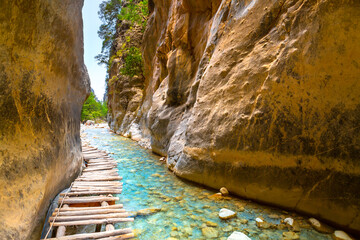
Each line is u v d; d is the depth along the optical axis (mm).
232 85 4562
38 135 3008
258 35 4293
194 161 5309
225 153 4426
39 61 2969
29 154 2693
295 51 3320
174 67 9062
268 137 3650
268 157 3660
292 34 3465
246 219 3369
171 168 6750
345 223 2754
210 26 7395
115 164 6906
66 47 3793
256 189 3867
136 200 4344
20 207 2291
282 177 3484
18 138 2549
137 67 19875
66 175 4453
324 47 2949
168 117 8922
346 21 2732
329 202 2922
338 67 2820
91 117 42906
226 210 3580
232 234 2846
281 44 3652
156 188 5074
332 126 2896
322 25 2977
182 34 8867
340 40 2793
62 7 3336
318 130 3041
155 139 9945
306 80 3154
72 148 4988
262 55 3990
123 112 21859
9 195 2197
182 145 6594
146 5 20094
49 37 3111
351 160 2709
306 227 2984
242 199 4129
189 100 7105
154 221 3432
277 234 2900
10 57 2445
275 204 3633
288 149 3391
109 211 3430
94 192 4219
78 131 5871
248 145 3969
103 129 28172
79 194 4125
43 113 3186
